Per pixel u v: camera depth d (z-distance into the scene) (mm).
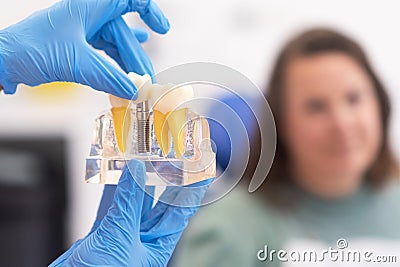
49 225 1041
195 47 1178
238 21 1174
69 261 673
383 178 1067
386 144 1063
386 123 1064
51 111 1174
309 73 1033
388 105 1062
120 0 695
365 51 1062
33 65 681
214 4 1173
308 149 1042
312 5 1169
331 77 1029
